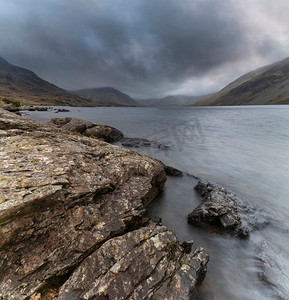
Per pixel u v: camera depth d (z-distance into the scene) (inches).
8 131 508.7
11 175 300.5
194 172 802.8
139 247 276.5
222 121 2760.8
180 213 502.3
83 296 218.5
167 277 251.9
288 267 336.8
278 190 636.1
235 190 637.9
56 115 3417.8
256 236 412.8
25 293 220.4
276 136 1480.1
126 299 220.1
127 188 434.3
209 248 382.3
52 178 320.2
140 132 1898.4
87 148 523.2
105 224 322.7
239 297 286.4
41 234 271.0
